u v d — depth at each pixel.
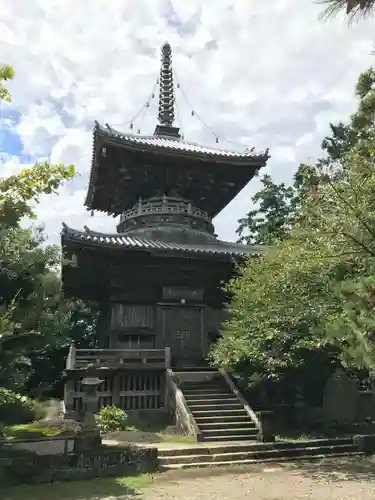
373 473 14.06
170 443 16.73
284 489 12.01
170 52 38.06
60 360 33.59
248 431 18.00
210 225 32.22
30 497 11.26
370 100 11.09
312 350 18.00
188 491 11.79
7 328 13.82
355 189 8.05
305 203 9.77
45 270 20.06
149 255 25.98
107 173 30.39
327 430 20.58
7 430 15.27
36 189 8.99
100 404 20.70
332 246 7.84
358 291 5.66
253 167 30.53
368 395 23.47
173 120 36.25
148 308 26.72
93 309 37.72
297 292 13.54
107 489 12.03
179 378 21.80
